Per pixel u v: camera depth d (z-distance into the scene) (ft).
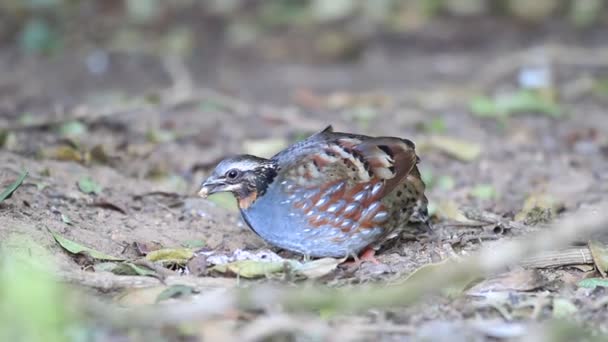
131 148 42.88
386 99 54.95
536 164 44.80
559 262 29.66
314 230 28.73
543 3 68.33
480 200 38.55
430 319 25.38
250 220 29.40
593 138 48.98
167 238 31.73
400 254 30.63
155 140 45.27
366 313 25.50
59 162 38.19
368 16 69.46
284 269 27.43
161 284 26.53
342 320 25.04
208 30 67.62
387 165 28.86
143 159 42.45
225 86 58.90
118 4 68.90
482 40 66.33
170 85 58.23
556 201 36.86
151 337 23.66
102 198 34.32
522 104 53.31
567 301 26.09
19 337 21.88
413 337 24.13
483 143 48.37
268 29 68.13
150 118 49.42
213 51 65.10
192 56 64.03
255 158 29.32
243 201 29.32
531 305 26.14
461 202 38.11
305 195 28.50
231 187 29.09
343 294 25.02
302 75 61.67
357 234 28.99
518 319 25.50
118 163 40.93
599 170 43.60
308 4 70.54
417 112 53.67
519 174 43.14
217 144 46.68
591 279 28.35
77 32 65.77
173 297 25.88
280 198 28.71
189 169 42.32
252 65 63.57
